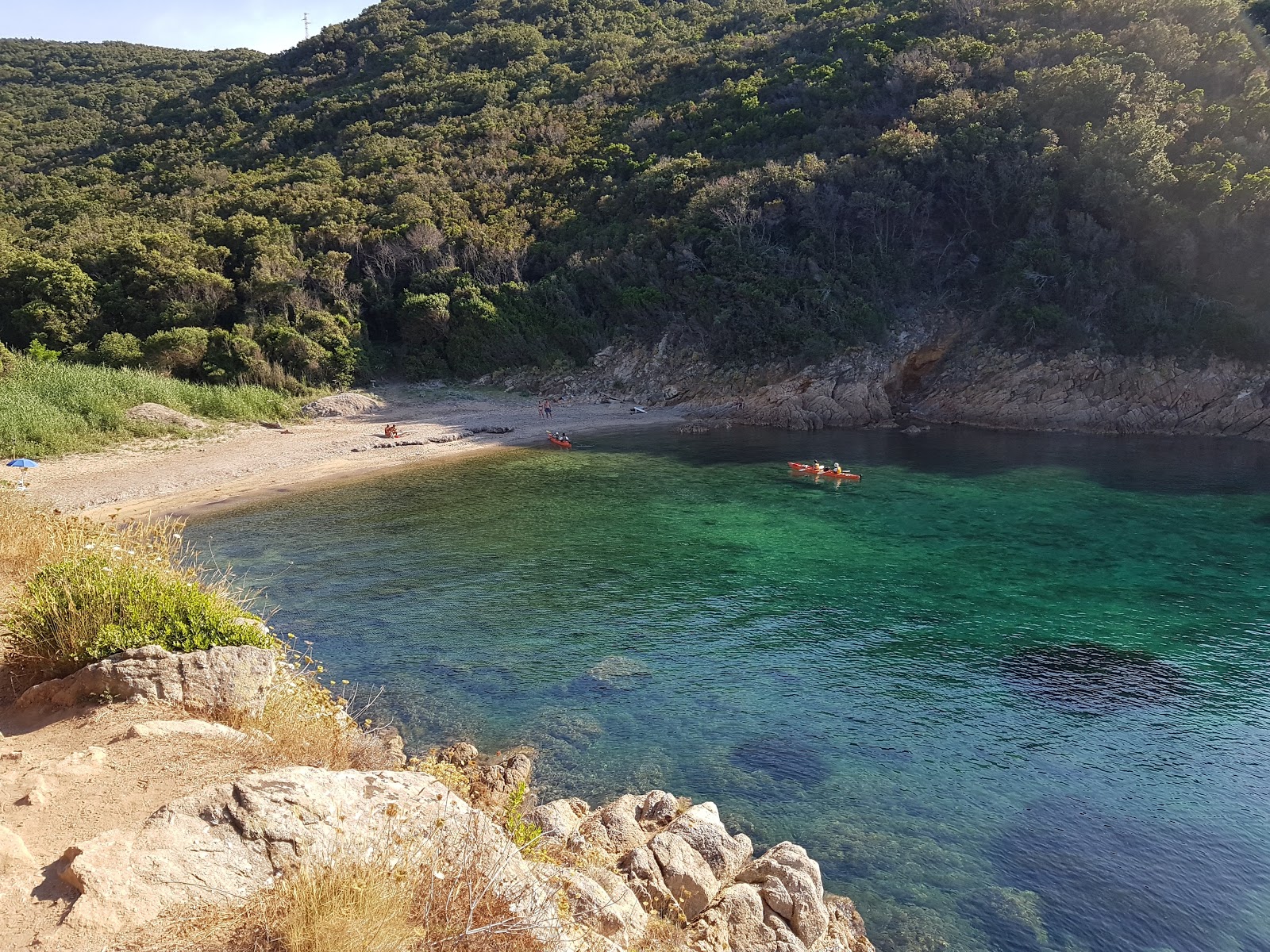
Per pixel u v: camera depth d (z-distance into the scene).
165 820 6.02
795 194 60.44
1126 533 27.84
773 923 9.45
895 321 57.59
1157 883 11.38
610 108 83.81
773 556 25.33
